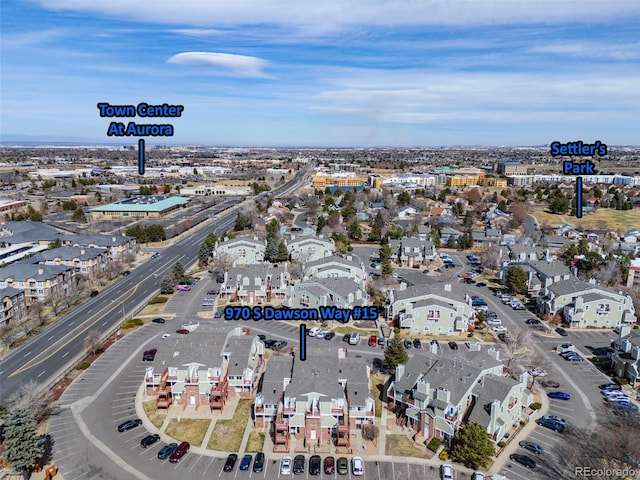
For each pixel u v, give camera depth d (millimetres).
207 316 111812
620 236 191375
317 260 137750
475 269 153875
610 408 75438
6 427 58562
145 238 186000
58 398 77000
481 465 60969
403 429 70312
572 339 102188
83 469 61188
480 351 79625
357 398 69750
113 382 82188
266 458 64125
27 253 150125
